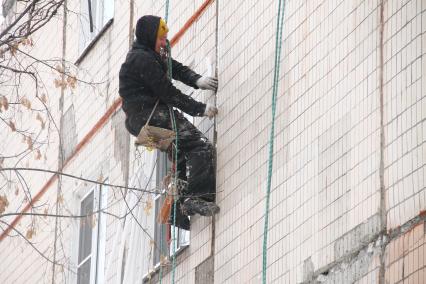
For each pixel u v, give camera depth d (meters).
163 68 23.47
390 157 19.00
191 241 24.25
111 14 31.62
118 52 30.12
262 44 23.02
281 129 21.88
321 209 20.34
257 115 22.70
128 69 23.33
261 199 22.05
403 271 18.31
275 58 21.81
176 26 26.94
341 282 19.53
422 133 18.44
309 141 21.02
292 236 20.94
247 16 23.77
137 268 24.17
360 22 20.25
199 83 23.92
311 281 20.17
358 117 19.88
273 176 21.84
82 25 31.22
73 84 26.59
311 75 21.31
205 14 25.58
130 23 29.73
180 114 23.56
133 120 23.33
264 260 20.67
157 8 28.30
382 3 19.84
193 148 23.44
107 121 30.22
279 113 22.03
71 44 33.19
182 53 26.34
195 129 23.52
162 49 23.52
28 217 33.66
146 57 23.05
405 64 19.06
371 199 19.23
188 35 26.20
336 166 20.17
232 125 23.47
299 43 21.88
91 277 29.77
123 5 30.33
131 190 24.09
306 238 20.56
